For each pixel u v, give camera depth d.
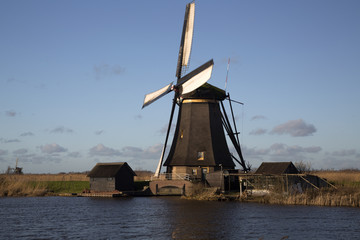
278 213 35.06
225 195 47.78
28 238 26.72
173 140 57.34
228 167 55.59
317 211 36.09
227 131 56.94
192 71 53.06
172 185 54.66
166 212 37.00
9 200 53.00
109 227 29.98
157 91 55.16
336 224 29.69
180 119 57.28
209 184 52.34
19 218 35.31
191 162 53.94
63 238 26.50
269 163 49.97
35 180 72.62
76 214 37.34
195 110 56.12
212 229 28.38
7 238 26.80
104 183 60.50
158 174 56.38
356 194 41.25
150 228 29.17
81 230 29.11
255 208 38.59
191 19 56.09
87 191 60.78
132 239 25.75
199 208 39.22
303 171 58.72
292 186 45.94
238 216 33.69
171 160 55.66
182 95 56.50
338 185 50.69
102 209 40.62
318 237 25.75
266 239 25.31
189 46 55.81
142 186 65.62
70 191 64.62
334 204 40.34
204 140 54.75
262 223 30.31
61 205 45.44
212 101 56.59
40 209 41.78
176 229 28.61
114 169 60.75
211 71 50.03
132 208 40.78
